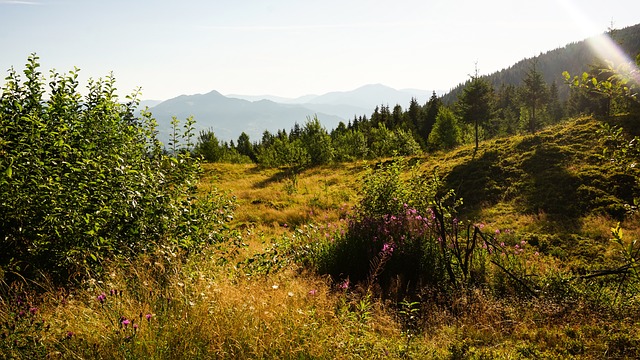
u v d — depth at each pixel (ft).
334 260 25.31
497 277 22.66
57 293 14.82
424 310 19.31
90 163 18.38
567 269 30.86
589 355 13.58
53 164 18.01
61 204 16.98
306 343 12.05
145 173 21.27
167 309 13.65
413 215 29.30
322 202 71.00
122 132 22.27
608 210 48.47
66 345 11.21
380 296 19.33
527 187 61.87
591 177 58.29
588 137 75.25
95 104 22.39
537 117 215.72
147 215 20.07
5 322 10.97
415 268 24.08
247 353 11.62
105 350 11.24
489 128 193.77
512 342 15.47
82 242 17.57
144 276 15.93
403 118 275.39
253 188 95.30
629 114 80.59
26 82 20.38
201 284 15.71
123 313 12.84
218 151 169.89
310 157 137.59
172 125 24.56
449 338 15.90
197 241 21.76
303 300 16.61
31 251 16.85
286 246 26.22
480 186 67.41
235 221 59.67
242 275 20.08
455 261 24.62
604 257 34.22
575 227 44.14
